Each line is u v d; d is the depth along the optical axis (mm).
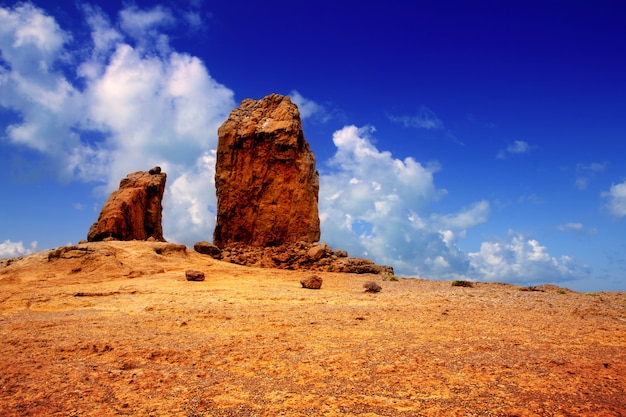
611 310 17656
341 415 7000
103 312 18281
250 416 7066
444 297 22250
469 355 10430
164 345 11969
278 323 15148
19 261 29594
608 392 7840
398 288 27266
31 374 9453
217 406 7520
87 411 7426
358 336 12969
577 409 7074
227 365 9984
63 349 11633
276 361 10219
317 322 15320
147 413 7301
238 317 16547
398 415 6949
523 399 7512
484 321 15281
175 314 17562
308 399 7715
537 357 10188
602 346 11383
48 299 21047
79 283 25781
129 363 10172
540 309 18062
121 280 27125
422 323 14984
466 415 6895
